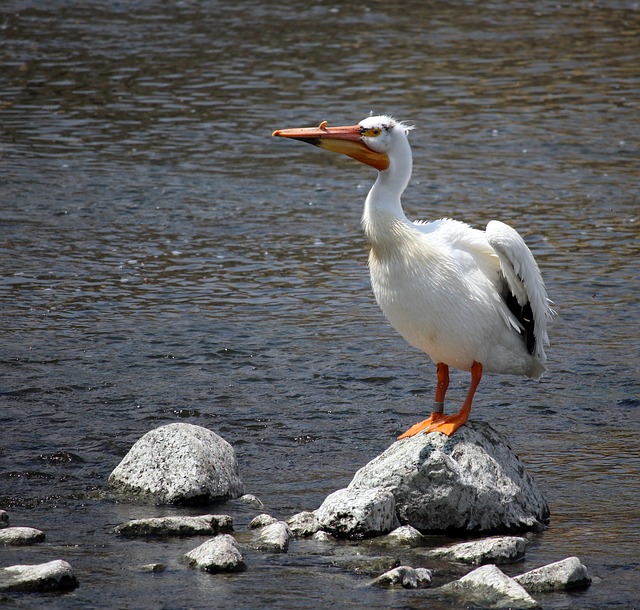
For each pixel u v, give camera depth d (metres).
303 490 11.23
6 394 13.70
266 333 16.19
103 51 34.06
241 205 22.55
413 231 10.20
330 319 16.86
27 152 25.52
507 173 24.50
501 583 8.73
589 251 19.81
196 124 27.89
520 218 21.62
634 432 12.89
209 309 17.14
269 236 20.75
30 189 23.02
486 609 8.47
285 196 23.25
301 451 12.32
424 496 10.25
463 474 10.23
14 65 32.31
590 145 26.52
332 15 39.25
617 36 36.69
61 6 40.06
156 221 21.41
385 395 14.09
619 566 9.35
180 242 20.28
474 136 27.09
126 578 8.91
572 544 9.87
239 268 19.06
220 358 15.20
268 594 8.66
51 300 17.27
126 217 21.56
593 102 29.83
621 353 15.48
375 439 12.70
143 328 16.25
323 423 13.14
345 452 12.31
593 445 12.48
